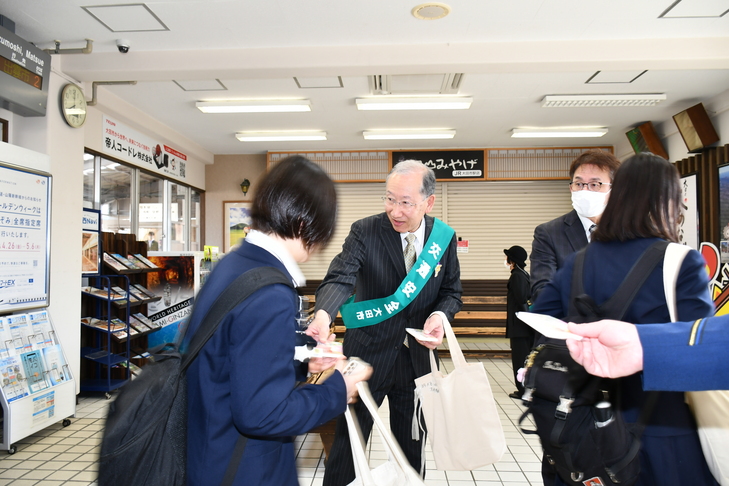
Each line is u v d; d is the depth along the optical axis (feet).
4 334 10.10
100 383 14.60
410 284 6.26
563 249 6.28
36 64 12.36
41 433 11.07
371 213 26.40
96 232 14.96
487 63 13.88
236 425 2.83
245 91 17.47
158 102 18.47
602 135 22.76
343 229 26.32
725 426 3.36
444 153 25.91
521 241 26.12
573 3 11.69
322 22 12.57
